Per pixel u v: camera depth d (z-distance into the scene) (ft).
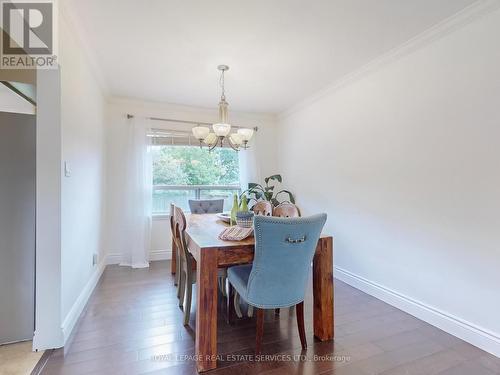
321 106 11.81
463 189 6.66
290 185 14.20
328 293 6.55
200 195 14.26
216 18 6.66
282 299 5.89
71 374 5.19
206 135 9.38
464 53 6.62
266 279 5.73
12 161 5.97
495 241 6.08
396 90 8.37
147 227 12.64
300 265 5.86
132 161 12.45
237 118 14.80
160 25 6.95
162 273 11.19
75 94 7.25
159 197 13.52
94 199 9.94
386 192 8.73
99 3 6.09
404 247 8.13
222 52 8.32
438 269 7.20
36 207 5.91
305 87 11.18
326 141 11.53
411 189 7.92
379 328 7.09
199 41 7.70
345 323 7.33
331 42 7.77
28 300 6.16
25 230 6.08
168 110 13.42
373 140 9.20
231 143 10.19
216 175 14.55
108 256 12.46
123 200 12.64
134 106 12.86
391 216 8.55
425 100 7.52
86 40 7.63
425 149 7.52
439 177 7.17
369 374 5.34
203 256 5.57
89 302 8.38
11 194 5.97
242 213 7.58
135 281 10.27
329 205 11.36
